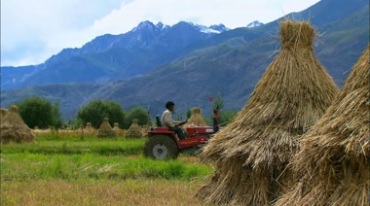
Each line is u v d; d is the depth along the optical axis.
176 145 19.44
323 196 5.96
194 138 19.50
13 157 19.64
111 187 11.17
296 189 6.41
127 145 27.62
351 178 5.81
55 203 9.09
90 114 94.00
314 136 6.16
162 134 19.66
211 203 9.27
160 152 19.47
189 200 9.45
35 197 9.76
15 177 13.65
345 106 6.04
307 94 9.37
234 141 9.21
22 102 88.94
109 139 43.28
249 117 9.43
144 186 11.23
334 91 9.66
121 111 96.31
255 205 8.87
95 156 19.81
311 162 6.13
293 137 8.78
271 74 9.71
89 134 50.12
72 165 15.00
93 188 11.02
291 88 9.41
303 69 9.57
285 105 9.30
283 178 8.66
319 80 9.58
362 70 6.09
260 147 8.82
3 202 9.12
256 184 8.95
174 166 14.24
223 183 9.36
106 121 47.53
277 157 8.63
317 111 9.20
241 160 9.16
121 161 16.58
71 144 29.89
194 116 30.25
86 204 8.92
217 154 9.52
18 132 33.38
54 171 14.34
